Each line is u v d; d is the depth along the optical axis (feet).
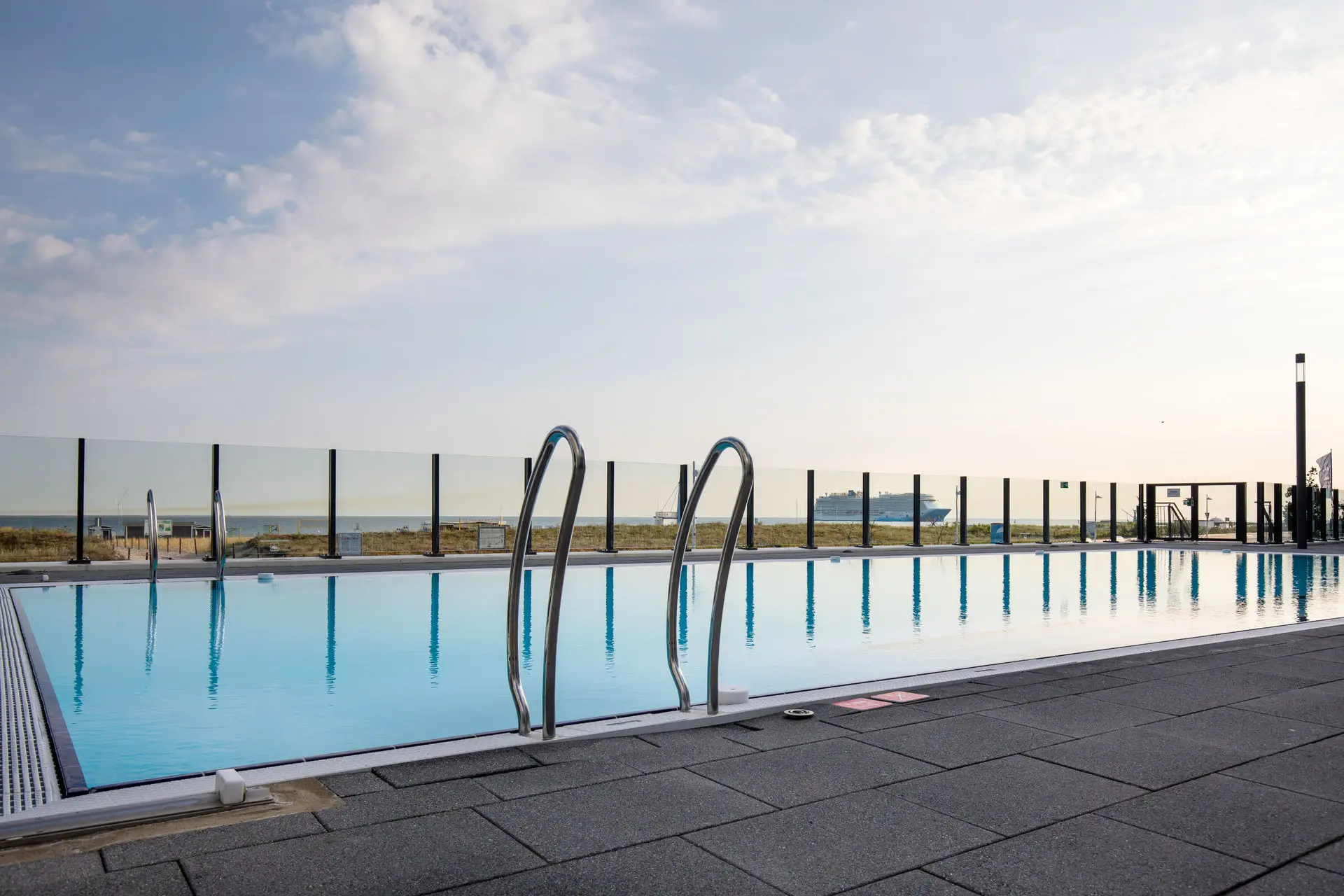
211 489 47.42
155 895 6.62
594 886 6.91
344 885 6.86
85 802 8.68
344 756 10.47
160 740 13.85
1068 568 51.88
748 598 35.17
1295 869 7.38
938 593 37.68
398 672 19.45
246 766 10.03
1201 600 36.24
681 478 60.23
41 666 19.12
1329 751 11.01
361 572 39.40
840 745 11.15
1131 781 9.73
